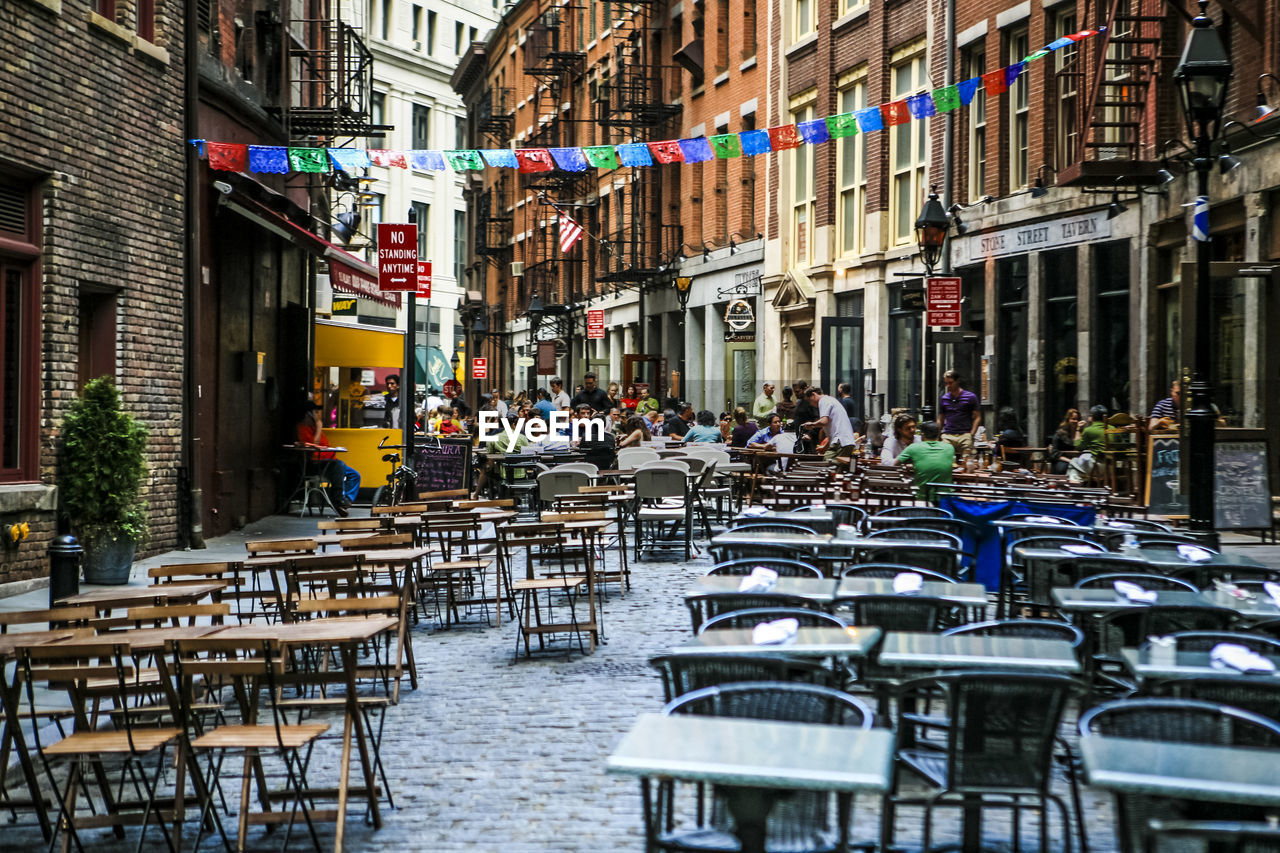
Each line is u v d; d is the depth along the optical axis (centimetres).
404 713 896
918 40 2816
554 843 620
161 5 1628
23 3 1293
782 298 3325
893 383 2912
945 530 1145
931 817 606
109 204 1484
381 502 2464
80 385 1496
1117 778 401
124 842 661
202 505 1827
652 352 4425
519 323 6094
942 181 2692
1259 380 1736
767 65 3488
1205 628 711
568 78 5166
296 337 2362
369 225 4331
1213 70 1162
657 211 4247
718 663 559
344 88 2394
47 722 845
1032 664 575
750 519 1182
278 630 684
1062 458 2103
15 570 1291
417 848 622
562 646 1130
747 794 430
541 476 1736
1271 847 387
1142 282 2081
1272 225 1741
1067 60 2280
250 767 631
